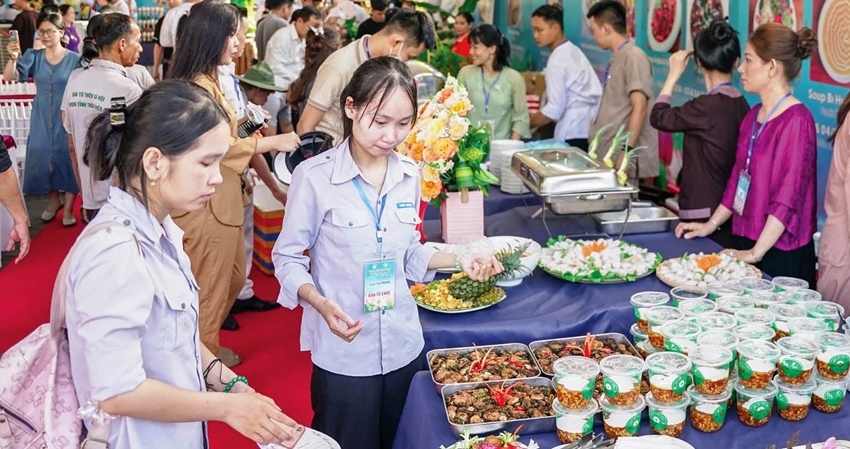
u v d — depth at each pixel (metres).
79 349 1.47
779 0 4.01
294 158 3.31
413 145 2.86
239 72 8.12
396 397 2.36
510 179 3.88
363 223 2.18
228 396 1.54
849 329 2.32
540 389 2.16
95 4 11.30
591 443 1.88
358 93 2.05
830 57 3.67
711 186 3.52
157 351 1.56
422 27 3.78
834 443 1.84
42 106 5.81
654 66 5.48
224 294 3.33
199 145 1.48
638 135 4.69
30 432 1.57
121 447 1.55
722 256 2.90
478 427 1.99
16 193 2.77
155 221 1.54
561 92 5.17
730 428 2.03
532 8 7.86
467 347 2.44
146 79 5.17
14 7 10.19
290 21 8.27
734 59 3.48
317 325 2.31
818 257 3.00
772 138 3.05
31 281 5.12
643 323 2.39
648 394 2.04
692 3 4.87
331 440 1.99
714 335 2.09
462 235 3.11
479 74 5.19
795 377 2.02
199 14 3.04
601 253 2.90
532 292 2.78
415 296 2.67
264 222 5.05
